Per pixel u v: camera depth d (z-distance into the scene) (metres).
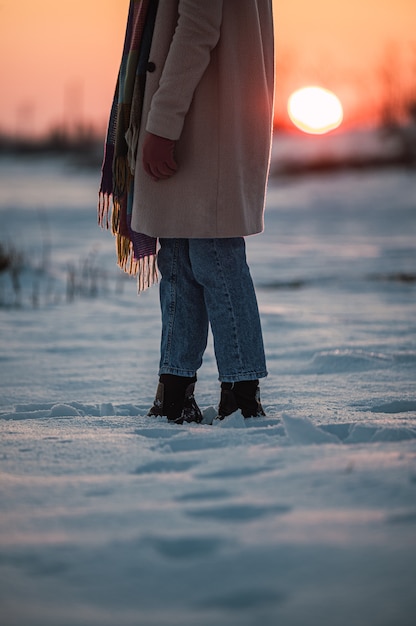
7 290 12.50
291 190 42.75
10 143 95.19
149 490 2.70
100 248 19.91
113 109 4.29
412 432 3.46
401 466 2.79
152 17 4.02
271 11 4.22
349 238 22.17
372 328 8.63
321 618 1.80
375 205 33.66
